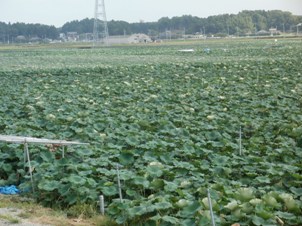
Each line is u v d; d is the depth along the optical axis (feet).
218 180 45.06
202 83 113.19
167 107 82.07
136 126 66.23
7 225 37.29
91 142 59.00
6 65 197.57
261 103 81.92
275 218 36.19
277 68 147.54
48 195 44.16
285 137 60.75
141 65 171.32
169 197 39.81
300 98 90.07
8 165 51.24
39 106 84.53
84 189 42.42
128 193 41.81
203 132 63.05
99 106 83.35
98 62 207.10
